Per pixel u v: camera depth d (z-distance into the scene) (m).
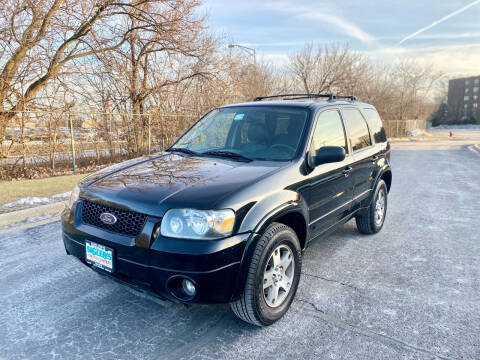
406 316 2.98
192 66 13.97
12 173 9.73
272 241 2.67
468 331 2.77
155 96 13.38
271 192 2.78
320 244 4.70
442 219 5.93
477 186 9.03
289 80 29.86
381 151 5.10
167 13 12.53
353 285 3.54
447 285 3.54
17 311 3.00
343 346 2.58
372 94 38.56
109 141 11.96
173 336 2.70
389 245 4.67
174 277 2.36
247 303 2.59
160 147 13.63
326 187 3.55
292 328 2.81
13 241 4.57
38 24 9.95
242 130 3.80
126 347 2.56
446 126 93.50
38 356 2.45
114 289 3.40
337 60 30.34
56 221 5.40
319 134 3.61
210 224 2.37
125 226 2.56
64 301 3.18
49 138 10.32
